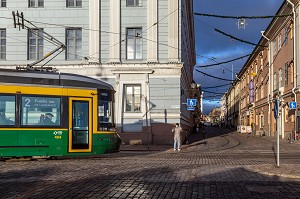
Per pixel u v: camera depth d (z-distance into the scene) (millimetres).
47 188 9922
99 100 17484
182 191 9602
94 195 9031
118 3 31234
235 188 9984
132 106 30828
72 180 11242
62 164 15484
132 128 30516
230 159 18531
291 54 37438
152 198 8789
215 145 31016
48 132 16266
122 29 31297
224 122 132750
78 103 16953
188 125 45906
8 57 31672
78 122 16891
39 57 31688
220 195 9133
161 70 30578
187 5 39844
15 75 15938
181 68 30609
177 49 30703
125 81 30766
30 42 31812
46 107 16328
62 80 16734
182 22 33000
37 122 16125
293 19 36281
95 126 17281
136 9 31250
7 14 31844
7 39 31734
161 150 25875
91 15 31344
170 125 30266
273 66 46312
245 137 46219
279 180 11148
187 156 20562
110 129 17797
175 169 13797
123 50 31172
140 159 18297
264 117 52188
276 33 43875
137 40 31266
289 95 37969
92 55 31078
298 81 34688
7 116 15695
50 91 16438
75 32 31797
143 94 30516
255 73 55656
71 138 16656
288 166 13805
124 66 30734
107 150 17688
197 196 9023
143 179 11422
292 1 35406
